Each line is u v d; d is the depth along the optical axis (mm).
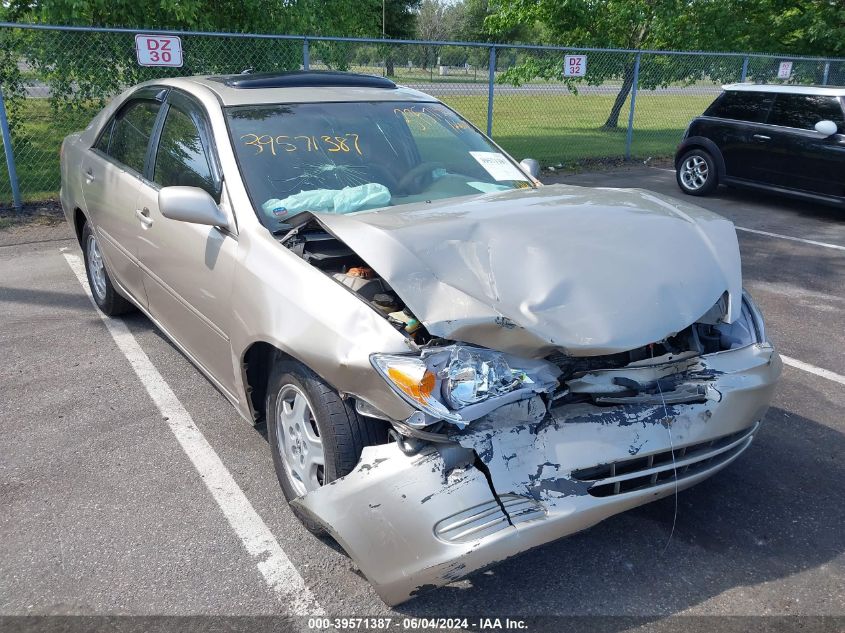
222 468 3447
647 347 2783
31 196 8859
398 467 2287
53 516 3066
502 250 2723
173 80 4309
